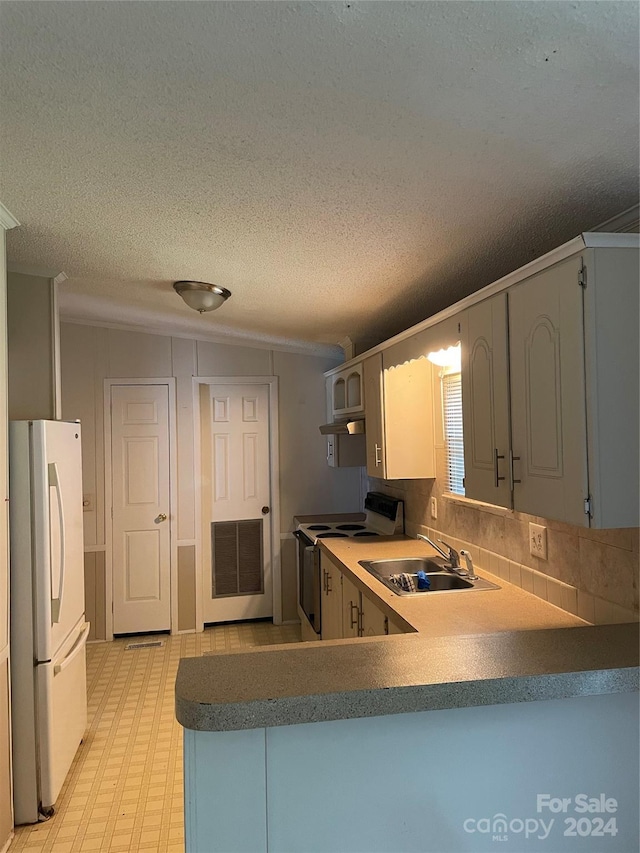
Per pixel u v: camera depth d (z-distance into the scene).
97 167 1.58
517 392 1.74
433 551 3.16
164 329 4.37
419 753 1.33
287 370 4.75
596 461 1.41
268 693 1.22
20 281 2.75
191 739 1.25
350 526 4.20
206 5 0.92
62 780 2.46
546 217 1.78
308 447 4.78
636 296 1.42
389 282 2.60
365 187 1.62
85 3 0.93
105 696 3.43
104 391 4.42
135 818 2.32
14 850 2.14
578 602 1.97
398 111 1.22
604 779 1.40
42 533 2.33
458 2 0.89
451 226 1.87
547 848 1.38
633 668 1.33
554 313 1.55
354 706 1.21
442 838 1.34
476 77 1.09
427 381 3.18
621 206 1.68
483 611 2.08
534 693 1.28
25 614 2.32
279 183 1.62
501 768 1.36
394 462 3.15
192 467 4.54
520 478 1.73
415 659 1.39
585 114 1.21
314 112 1.24
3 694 2.13
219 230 2.04
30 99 1.23
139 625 4.46
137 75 1.13
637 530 1.67
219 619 4.69
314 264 2.38
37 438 2.33
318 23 0.96
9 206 1.91
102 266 2.62
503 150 1.38
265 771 1.27
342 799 1.30
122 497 4.45
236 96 1.19
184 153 1.47
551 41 0.98
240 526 4.71
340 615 3.03
